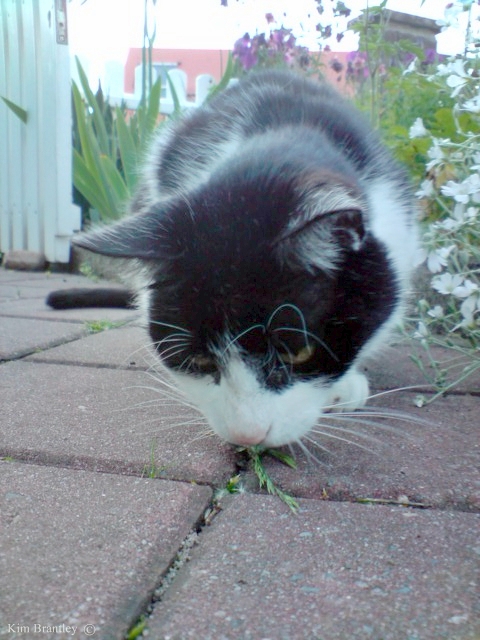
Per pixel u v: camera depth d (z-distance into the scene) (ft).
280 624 0.50
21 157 3.10
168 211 0.93
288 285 0.89
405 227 1.20
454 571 0.58
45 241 3.08
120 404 1.06
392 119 2.24
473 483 0.75
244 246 0.87
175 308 0.94
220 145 1.23
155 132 1.81
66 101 2.92
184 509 0.69
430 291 1.54
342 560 0.59
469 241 1.30
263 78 1.52
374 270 1.00
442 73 1.30
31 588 0.54
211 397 0.94
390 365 1.33
